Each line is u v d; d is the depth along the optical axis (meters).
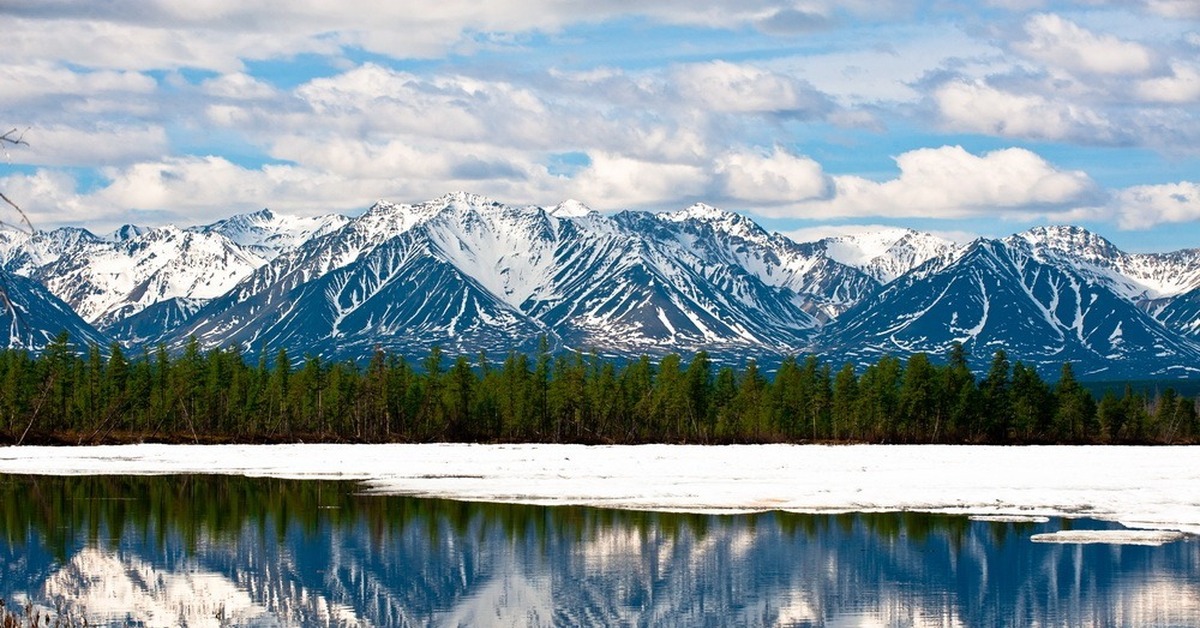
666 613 59.09
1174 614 58.53
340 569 69.62
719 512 92.69
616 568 70.25
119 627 54.88
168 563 70.88
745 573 68.56
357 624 56.84
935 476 122.62
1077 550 75.25
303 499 100.94
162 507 95.62
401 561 72.31
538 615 58.91
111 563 70.62
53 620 55.53
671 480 117.56
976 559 72.56
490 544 78.06
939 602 61.09
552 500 100.06
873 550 75.38
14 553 73.62
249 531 83.00
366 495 104.00
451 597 62.50
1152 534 81.19
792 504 97.38
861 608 59.81
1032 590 63.78
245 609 59.09
